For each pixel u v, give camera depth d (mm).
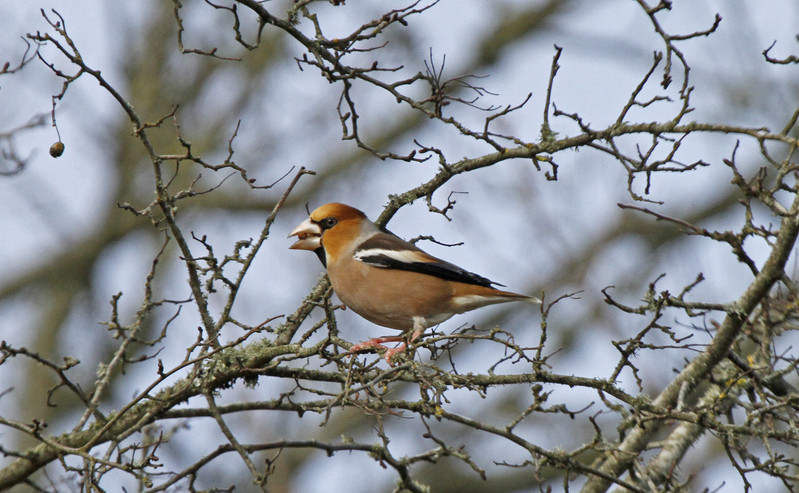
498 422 20234
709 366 9484
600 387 8844
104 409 20938
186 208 22266
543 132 9430
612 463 10742
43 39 8203
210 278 9195
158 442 8477
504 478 19875
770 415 9125
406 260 11578
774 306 10305
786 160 8430
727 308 8906
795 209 8672
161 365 8438
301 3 9195
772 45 8805
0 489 9297
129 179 22516
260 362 9406
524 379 8852
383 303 11625
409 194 10555
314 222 12039
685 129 8703
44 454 9320
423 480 20062
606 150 9055
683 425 10969
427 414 9258
